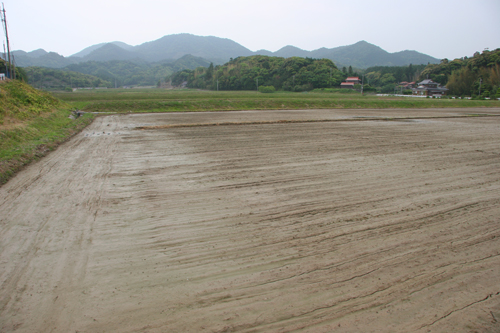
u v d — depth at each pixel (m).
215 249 4.48
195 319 3.15
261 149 11.39
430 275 3.90
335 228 5.13
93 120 21.69
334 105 36.91
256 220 5.42
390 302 3.42
